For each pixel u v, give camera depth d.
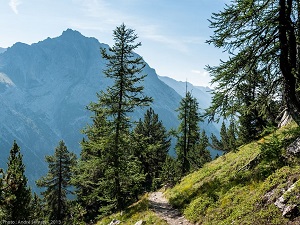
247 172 15.20
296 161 12.00
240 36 12.45
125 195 30.11
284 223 8.99
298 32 12.79
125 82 23.20
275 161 13.23
